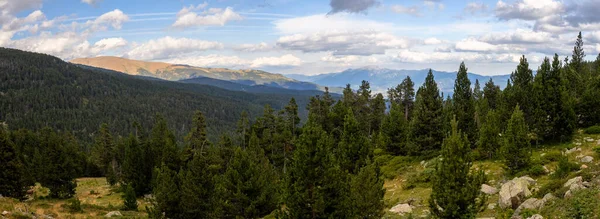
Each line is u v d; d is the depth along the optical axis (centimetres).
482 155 4022
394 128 5012
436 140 4434
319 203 2189
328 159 2297
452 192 1872
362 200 2208
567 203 1909
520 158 3119
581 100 4066
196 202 3472
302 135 2319
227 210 3103
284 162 5900
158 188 3569
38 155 6625
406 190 3694
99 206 4562
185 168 5472
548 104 3750
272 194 3238
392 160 4709
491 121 4034
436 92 4553
